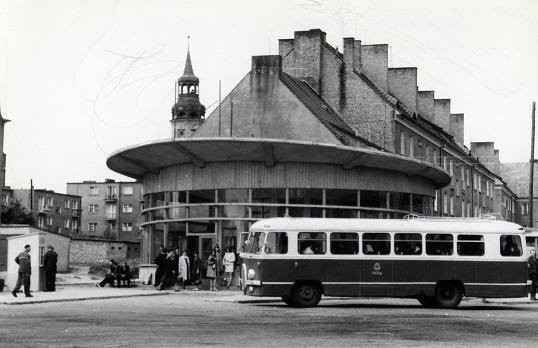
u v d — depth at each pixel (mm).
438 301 26109
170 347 13164
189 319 19297
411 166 40125
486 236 26516
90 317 19625
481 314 23219
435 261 26141
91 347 13109
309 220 25797
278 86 46656
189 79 108500
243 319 19484
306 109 45938
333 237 25734
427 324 18922
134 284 39906
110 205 143125
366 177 38500
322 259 25562
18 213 93562
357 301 29953
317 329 16984
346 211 37625
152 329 16484
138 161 38688
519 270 26516
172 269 34375
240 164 36344
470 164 72125
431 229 26297
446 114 72938
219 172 36562
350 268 25656
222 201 36438
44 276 32344
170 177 38125
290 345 13688
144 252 40188
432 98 67750
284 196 36344
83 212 143625
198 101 108688
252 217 36094
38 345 13383
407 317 21203
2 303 24609
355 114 51781
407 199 41844
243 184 36219
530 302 31375
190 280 35406
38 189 123062
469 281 26234
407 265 25969
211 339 14594
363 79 52250
